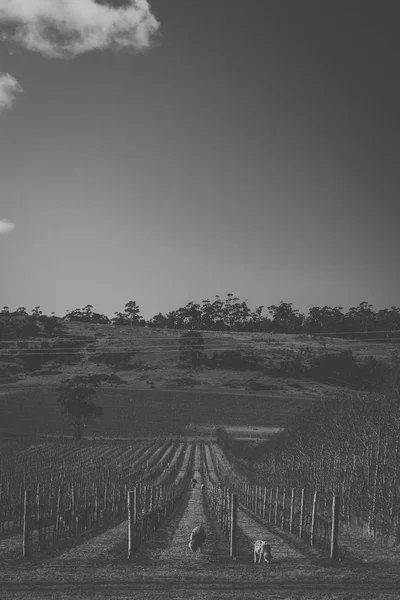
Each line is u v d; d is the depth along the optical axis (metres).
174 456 124.25
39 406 187.12
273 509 44.88
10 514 43.59
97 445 136.75
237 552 29.08
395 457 39.59
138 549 29.67
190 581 21.64
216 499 52.03
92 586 20.84
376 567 24.55
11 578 22.11
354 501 41.12
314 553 28.50
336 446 50.31
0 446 126.44
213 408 187.62
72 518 37.62
